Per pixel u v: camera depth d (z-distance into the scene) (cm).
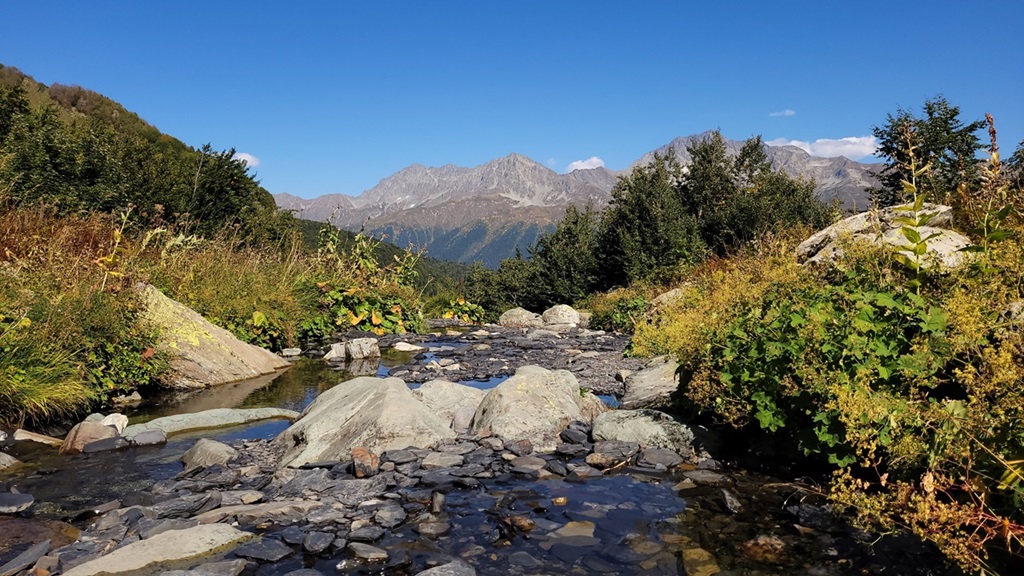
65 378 682
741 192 2948
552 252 3319
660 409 692
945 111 1733
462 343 1510
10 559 355
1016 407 297
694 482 489
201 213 2336
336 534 393
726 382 532
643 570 345
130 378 809
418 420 591
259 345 1230
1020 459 285
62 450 585
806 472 498
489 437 602
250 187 2581
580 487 480
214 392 885
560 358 1238
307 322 1450
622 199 3161
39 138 2059
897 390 425
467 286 3928
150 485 496
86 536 386
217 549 370
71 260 883
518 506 441
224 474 518
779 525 400
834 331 460
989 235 430
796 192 2944
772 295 586
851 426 373
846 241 585
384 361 1205
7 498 440
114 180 2184
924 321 425
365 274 1808
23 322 659
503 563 354
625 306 1931
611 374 1043
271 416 748
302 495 464
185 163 2622
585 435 611
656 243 2859
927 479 302
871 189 857
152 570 342
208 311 1151
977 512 287
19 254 887
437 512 427
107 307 788
